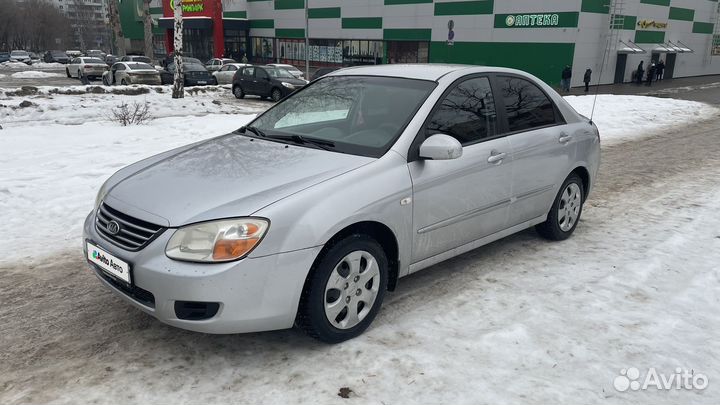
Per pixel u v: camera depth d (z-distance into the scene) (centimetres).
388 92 398
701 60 4259
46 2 11506
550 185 470
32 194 624
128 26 6662
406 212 345
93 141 965
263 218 286
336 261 310
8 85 2891
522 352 320
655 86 3269
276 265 288
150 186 328
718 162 923
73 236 518
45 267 448
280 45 4872
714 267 448
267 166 338
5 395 280
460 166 379
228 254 280
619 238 520
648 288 409
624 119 1484
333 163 336
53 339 336
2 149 872
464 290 402
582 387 289
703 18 4112
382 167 337
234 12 5247
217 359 312
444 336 337
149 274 285
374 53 4069
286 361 310
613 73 3353
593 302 384
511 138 426
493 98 425
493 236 431
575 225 525
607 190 722
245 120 1295
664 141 1155
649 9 3478
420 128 363
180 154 385
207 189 312
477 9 3366
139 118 1208
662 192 710
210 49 5181
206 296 278
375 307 341
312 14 4466
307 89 456
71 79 3441
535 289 405
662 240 513
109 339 335
